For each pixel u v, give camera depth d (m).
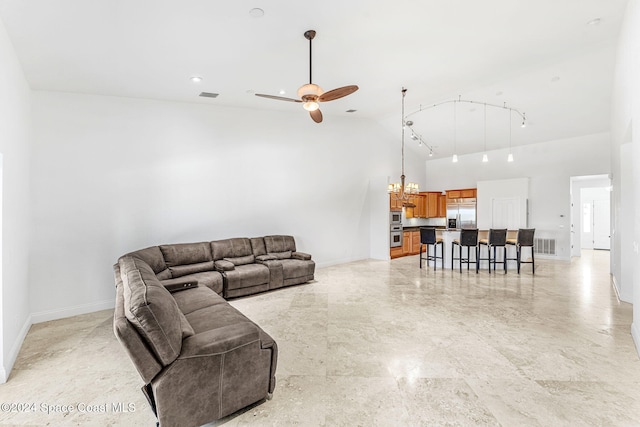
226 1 2.55
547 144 7.66
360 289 5.06
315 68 4.01
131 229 4.39
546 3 2.94
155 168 4.59
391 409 2.05
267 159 5.86
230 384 1.99
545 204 7.73
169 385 1.79
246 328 2.12
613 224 5.65
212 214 5.15
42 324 3.64
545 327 3.40
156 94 4.40
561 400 2.12
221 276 4.43
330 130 6.95
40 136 3.75
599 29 3.52
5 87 2.67
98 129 4.14
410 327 3.44
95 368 2.64
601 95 5.47
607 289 4.97
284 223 6.15
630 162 4.24
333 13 2.85
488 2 2.84
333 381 2.39
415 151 9.47
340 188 7.21
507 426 1.88
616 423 1.89
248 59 3.63
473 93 5.64
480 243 6.46
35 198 3.71
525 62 4.28
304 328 3.44
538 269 6.57
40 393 2.28
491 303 4.28
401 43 3.50
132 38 2.98
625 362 2.62
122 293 2.25
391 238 8.00
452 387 2.29
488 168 8.73
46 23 2.64
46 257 3.77
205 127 5.07
